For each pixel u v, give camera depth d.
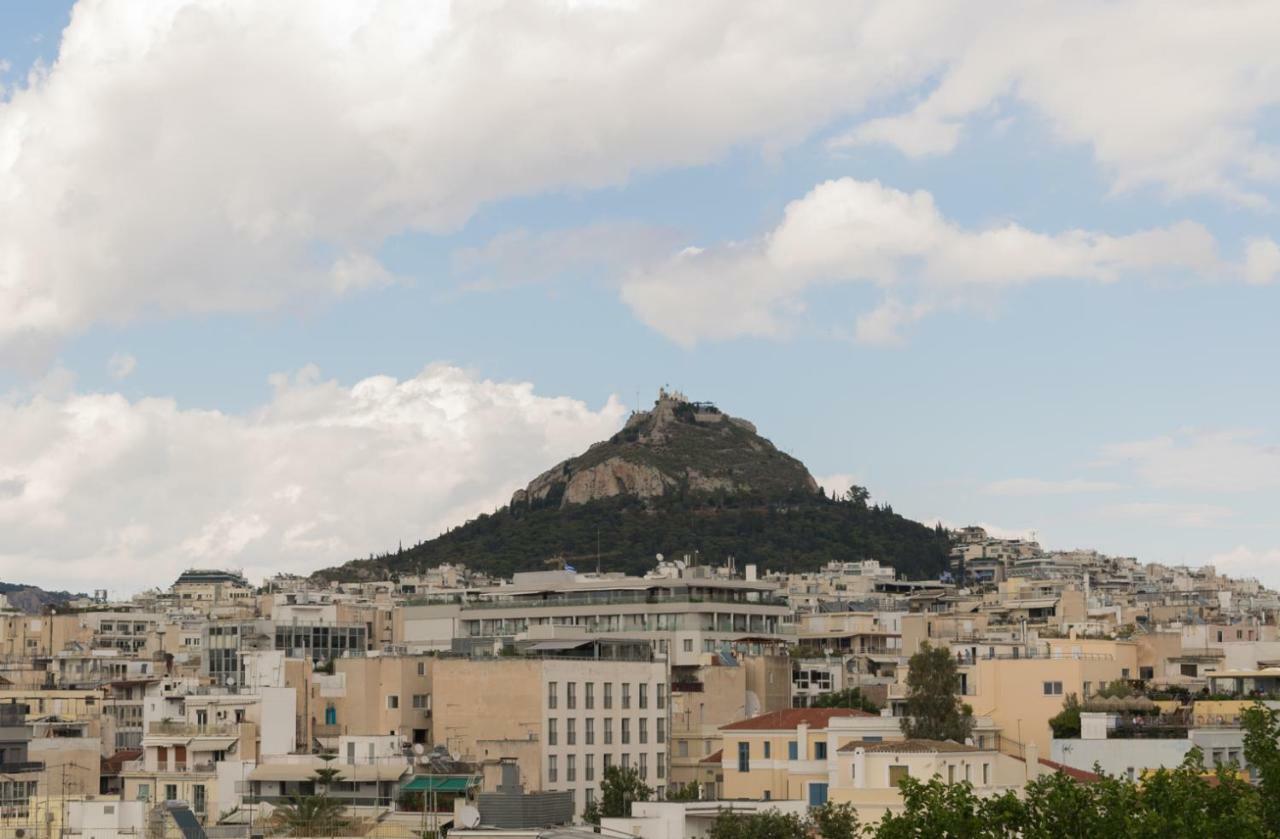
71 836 187.50
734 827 167.12
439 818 197.00
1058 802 124.19
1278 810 129.00
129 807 189.75
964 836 124.00
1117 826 122.25
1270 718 139.00
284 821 194.12
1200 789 128.12
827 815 161.62
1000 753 174.25
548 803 185.25
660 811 174.25
